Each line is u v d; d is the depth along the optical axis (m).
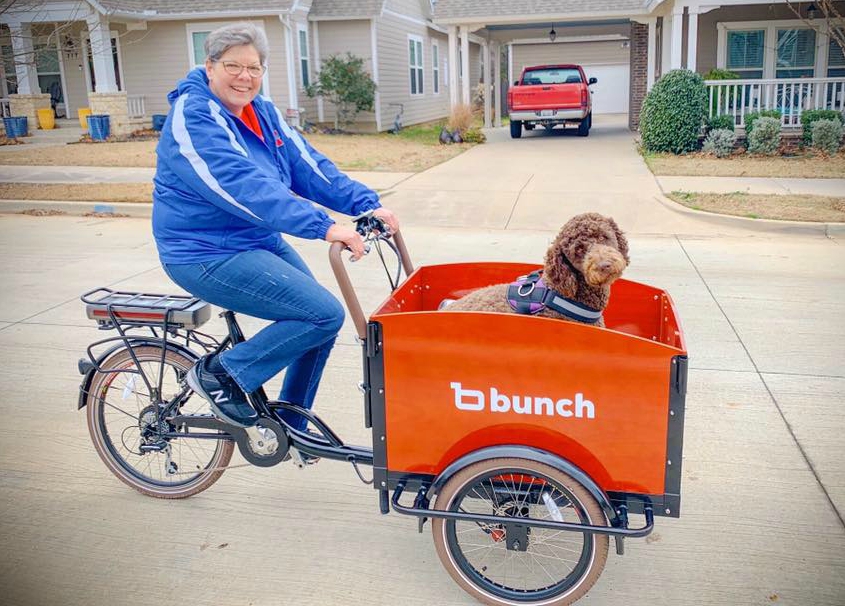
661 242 8.62
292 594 2.95
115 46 21.14
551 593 2.78
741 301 6.39
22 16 18.91
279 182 2.87
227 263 2.98
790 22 18.00
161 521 3.45
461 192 11.57
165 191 2.97
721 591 2.94
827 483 3.67
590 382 2.53
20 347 5.57
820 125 14.56
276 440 3.19
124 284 7.11
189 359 3.45
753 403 4.52
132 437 4.17
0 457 4.02
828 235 8.91
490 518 2.71
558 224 9.58
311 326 3.01
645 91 21.16
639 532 2.56
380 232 3.11
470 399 2.64
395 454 2.78
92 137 19.23
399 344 2.64
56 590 2.97
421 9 26.72
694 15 15.12
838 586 2.94
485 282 3.51
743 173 12.62
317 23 22.14
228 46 2.87
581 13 18.38
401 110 24.56
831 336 5.55
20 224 10.12
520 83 20.70
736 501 3.54
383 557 3.19
